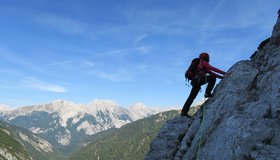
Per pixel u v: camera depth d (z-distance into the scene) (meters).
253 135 10.41
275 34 15.66
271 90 11.97
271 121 10.71
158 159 15.94
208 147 11.77
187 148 14.47
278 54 13.90
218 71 15.43
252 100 12.84
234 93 13.45
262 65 14.59
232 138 10.80
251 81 13.84
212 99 14.88
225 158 10.61
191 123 16.52
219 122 12.93
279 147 9.97
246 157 10.08
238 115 11.44
